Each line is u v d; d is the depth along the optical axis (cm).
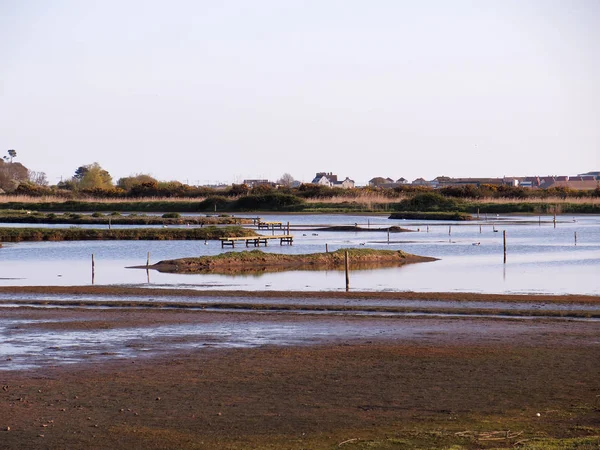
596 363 1947
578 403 1595
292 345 2222
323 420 1505
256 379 1831
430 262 4928
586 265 4672
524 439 1357
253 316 2731
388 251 5116
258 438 1401
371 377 1836
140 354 2120
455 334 2355
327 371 1900
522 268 4509
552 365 1931
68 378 1856
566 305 2895
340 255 4931
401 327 2488
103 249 6038
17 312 2844
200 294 3275
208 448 1350
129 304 3042
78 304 3059
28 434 1432
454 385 1755
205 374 1886
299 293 3269
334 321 2616
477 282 3809
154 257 5369
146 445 1369
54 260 5162
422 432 1419
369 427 1459
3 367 1973
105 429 1461
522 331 2392
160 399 1664
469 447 1323
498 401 1620
